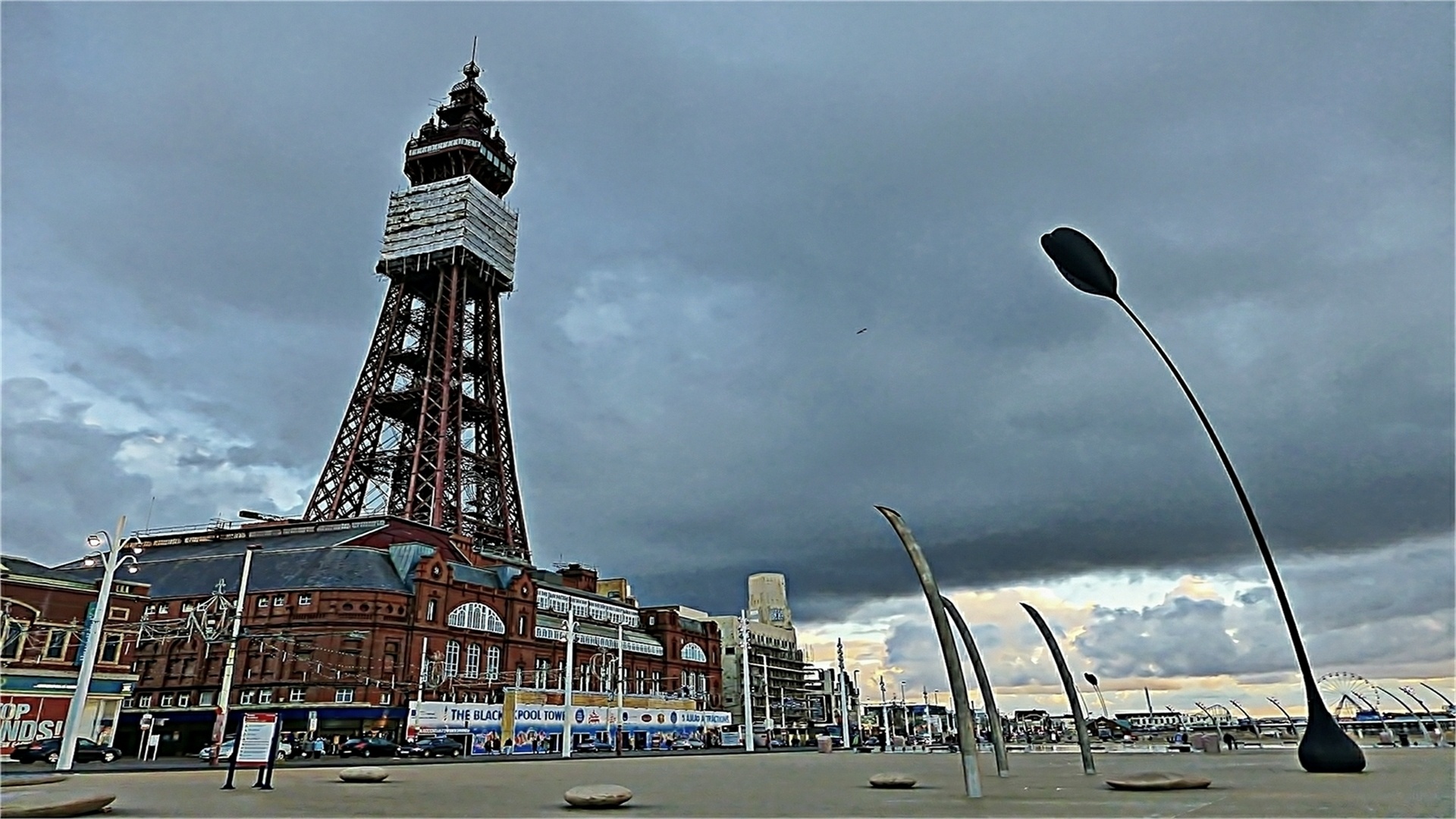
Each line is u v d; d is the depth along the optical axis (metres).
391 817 18.88
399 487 148.00
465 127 174.50
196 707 93.56
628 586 164.25
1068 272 30.16
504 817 18.80
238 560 106.25
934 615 22.08
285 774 42.31
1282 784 23.91
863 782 32.16
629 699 103.81
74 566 104.62
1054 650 33.44
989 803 20.31
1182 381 30.17
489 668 107.19
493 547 142.88
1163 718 147.50
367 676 93.00
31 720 65.50
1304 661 29.94
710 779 35.31
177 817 18.84
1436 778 25.09
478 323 166.25
